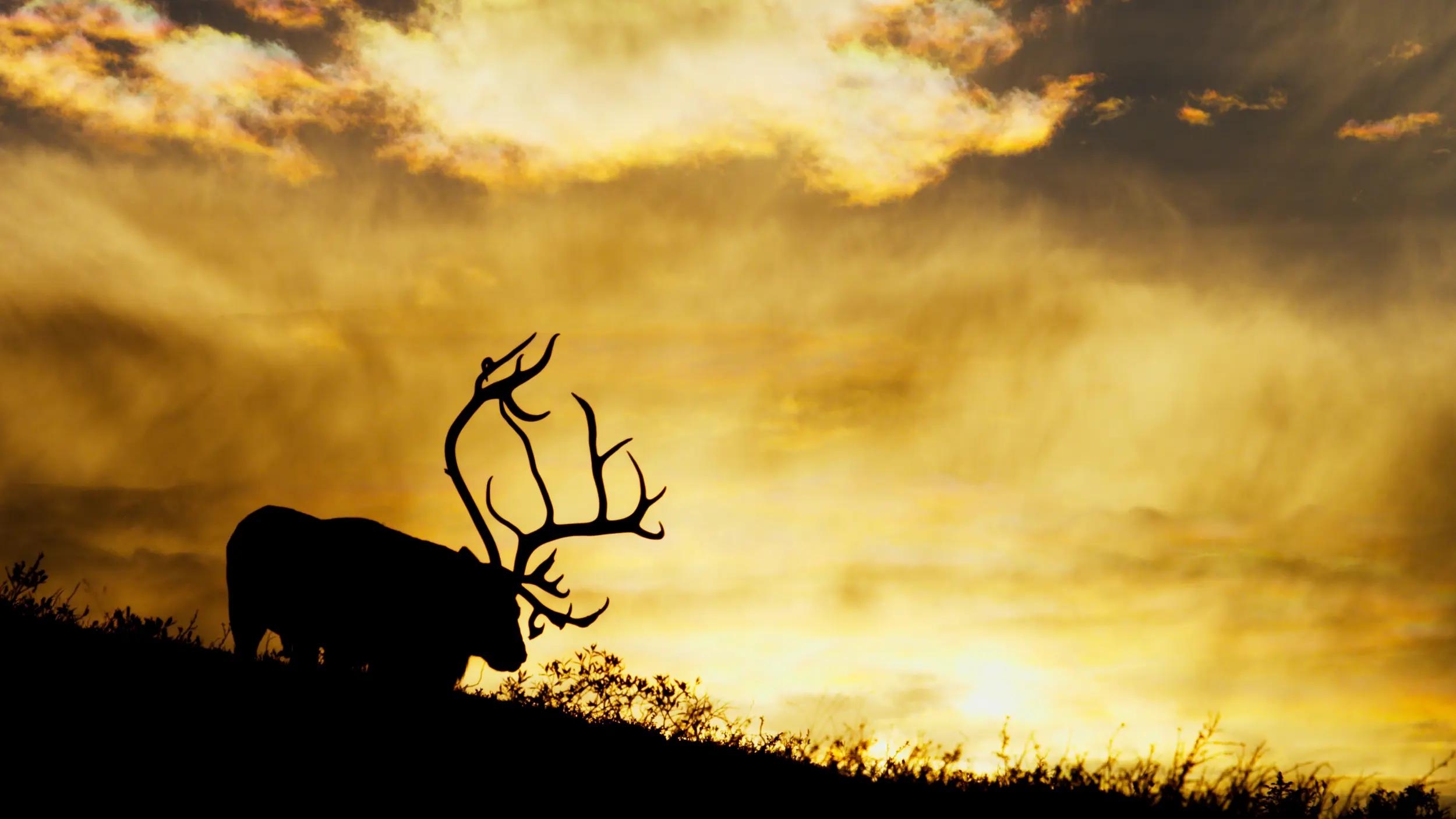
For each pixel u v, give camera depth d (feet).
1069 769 101.45
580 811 97.04
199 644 127.85
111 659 111.55
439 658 136.26
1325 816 97.96
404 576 135.44
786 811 100.27
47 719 95.14
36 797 83.20
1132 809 96.48
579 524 144.56
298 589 134.92
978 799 100.89
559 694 131.54
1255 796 98.22
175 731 97.66
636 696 130.11
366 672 131.03
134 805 84.64
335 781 94.48
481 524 143.84
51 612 120.88
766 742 120.57
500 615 138.62
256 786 90.94
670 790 103.96
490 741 111.24
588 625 139.95
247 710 105.40
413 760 102.01
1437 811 100.42
